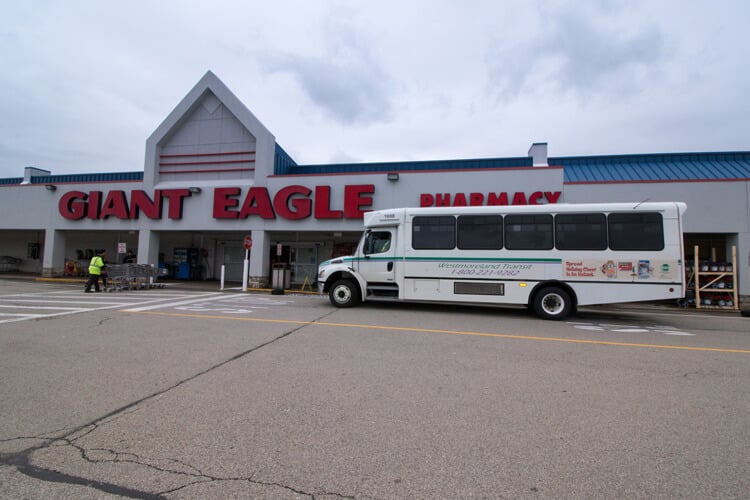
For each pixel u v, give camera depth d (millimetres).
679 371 5160
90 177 24547
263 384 4379
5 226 21719
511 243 10297
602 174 18281
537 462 2820
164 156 20344
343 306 11477
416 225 11000
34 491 2371
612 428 3408
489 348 6332
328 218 17781
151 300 12500
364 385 4402
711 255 17188
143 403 3789
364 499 2359
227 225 18969
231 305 11492
